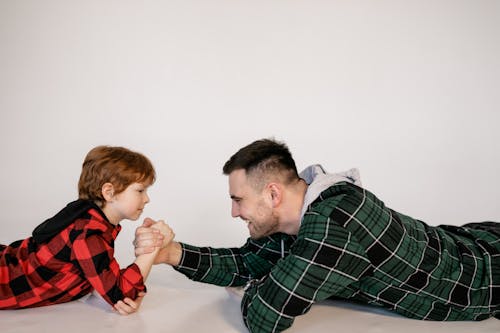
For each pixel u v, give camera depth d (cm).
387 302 150
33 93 379
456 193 365
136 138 385
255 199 142
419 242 140
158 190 344
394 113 395
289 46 396
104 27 387
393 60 395
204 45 392
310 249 127
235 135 389
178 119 388
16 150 372
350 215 129
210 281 169
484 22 392
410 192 358
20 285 151
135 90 387
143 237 154
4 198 328
